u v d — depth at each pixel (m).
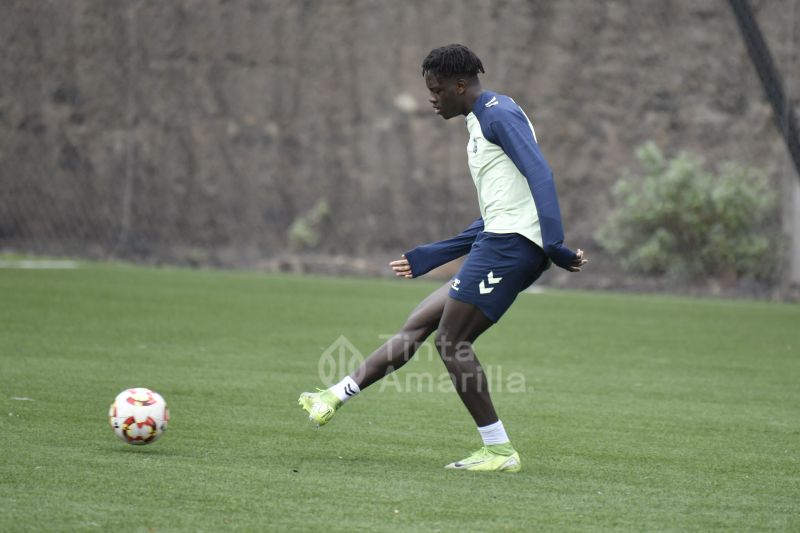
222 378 24.39
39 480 14.37
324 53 68.06
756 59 50.69
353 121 67.38
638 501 14.41
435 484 15.05
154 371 25.02
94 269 52.19
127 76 68.44
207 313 36.94
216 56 68.81
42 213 67.81
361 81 67.56
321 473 15.51
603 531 12.81
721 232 52.56
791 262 51.78
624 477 15.95
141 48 68.56
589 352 30.64
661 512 13.84
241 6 68.69
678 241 53.88
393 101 66.94
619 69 64.50
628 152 63.50
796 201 51.75
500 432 16.25
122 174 67.56
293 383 24.00
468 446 17.98
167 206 67.19
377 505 13.70
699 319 39.75
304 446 17.52
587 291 51.06
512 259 16.09
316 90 68.00
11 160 68.44
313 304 40.91
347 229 65.81
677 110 63.47
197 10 68.75
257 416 20.06
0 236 67.38
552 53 65.31
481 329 16.41
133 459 15.91
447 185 65.44
